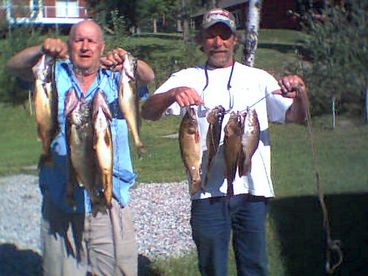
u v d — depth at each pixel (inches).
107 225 99.7
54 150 97.3
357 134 250.8
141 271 140.8
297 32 496.7
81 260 101.1
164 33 604.7
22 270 126.8
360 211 168.7
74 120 89.4
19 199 158.1
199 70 107.1
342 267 141.2
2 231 142.7
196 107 103.3
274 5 553.0
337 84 284.2
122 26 403.5
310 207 172.7
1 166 183.2
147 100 104.3
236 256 107.6
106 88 98.1
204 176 103.0
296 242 151.4
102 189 90.6
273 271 138.7
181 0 515.2
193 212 106.0
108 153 88.9
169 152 274.1
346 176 198.7
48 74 89.5
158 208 195.5
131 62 94.7
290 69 314.3
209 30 105.0
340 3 307.6
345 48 287.9
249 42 298.2
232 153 98.9
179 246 159.2
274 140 263.3
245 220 105.2
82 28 96.7
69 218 99.7
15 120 212.2
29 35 277.1
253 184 104.4
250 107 102.7
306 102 104.5
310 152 232.5
